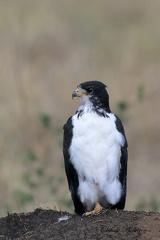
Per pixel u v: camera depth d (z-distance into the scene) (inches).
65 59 863.1
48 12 1048.8
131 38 930.1
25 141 645.9
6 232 363.6
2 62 717.9
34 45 865.5
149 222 347.6
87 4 1132.5
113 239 333.4
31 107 681.6
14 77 704.4
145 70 767.7
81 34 972.6
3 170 558.9
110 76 766.5
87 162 373.7
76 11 1097.4
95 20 1067.9
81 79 780.6
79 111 381.7
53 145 641.0
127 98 703.1
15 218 371.6
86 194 380.8
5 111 666.8
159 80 740.0
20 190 490.3
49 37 895.1
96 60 860.6
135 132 690.2
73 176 382.6
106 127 373.1
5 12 949.8
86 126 372.8
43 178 510.9
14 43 814.5
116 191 381.4
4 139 635.5
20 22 901.2
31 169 578.2
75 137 374.6
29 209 483.5
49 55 864.9
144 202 507.5
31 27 910.4
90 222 352.2
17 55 767.1
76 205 389.1
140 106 703.7
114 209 378.9
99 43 944.3
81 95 379.9
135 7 1115.3
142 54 835.4
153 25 997.8
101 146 372.2
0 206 516.1
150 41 877.8
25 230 360.8
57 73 795.4
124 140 378.6
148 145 684.1
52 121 643.5
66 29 955.3
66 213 374.9
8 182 549.6
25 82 701.3
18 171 564.1
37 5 1065.5
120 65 800.9
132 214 358.9
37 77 768.3
